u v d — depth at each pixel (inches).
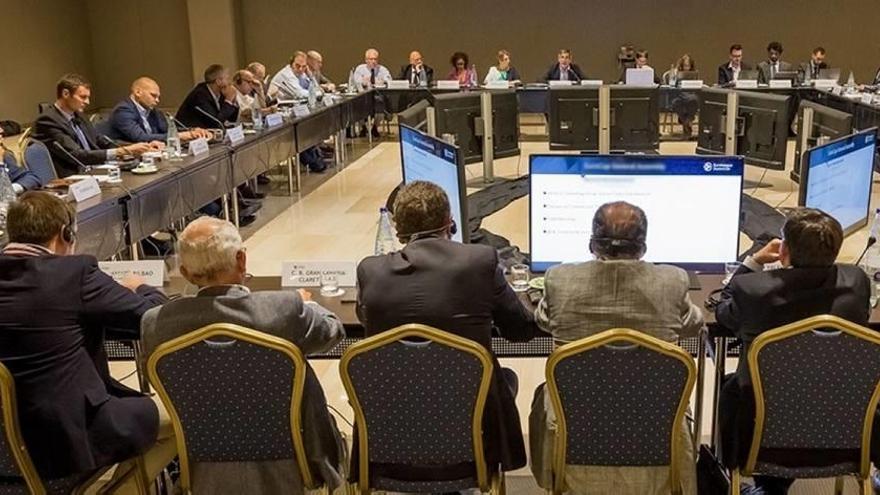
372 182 299.0
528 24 487.5
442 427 77.7
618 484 79.2
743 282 80.0
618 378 74.0
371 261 80.4
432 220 81.2
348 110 340.5
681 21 475.2
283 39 506.6
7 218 82.0
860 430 77.9
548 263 106.9
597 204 103.9
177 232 209.5
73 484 80.1
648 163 101.8
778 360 75.2
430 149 119.0
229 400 76.0
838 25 464.4
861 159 122.6
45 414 76.1
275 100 319.6
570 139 256.2
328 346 83.9
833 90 319.9
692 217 103.9
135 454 81.5
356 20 499.8
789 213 82.4
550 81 392.2
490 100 242.8
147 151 197.8
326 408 82.5
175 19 512.1
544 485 82.1
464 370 74.7
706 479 90.7
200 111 251.9
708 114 238.4
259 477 79.8
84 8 513.0
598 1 478.3
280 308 76.7
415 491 80.4
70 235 83.7
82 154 189.8
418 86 376.2
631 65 458.0
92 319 79.4
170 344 72.9
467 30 493.4
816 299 77.3
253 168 235.3
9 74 440.1
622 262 76.6
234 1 494.6
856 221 126.6
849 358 74.0
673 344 74.7
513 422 81.5
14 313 75.7
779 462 80.3
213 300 76.2
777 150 223.5
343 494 94.7
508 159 326.0
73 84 192.1
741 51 414.3
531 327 84.4
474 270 77.7
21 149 188.1
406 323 76.6
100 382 80.4
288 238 226.8
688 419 101.7
